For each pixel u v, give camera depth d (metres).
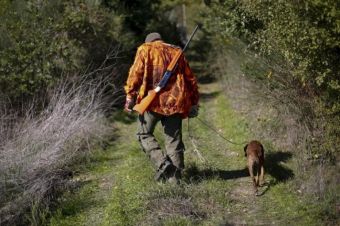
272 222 10.84
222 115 18.78
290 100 14.20
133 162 14.54
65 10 19.53
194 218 11.06
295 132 13.91
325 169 12.15
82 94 16.92
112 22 21.70
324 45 11.25
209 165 13.85
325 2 10.73
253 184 12.23
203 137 16.77
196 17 29.70
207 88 23.78
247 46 16.75
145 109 11.98
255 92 17.41
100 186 13.33
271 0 12.63
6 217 11.59
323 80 11.65
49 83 17.12
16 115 15.94
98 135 16.36
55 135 14.55
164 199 11.62
